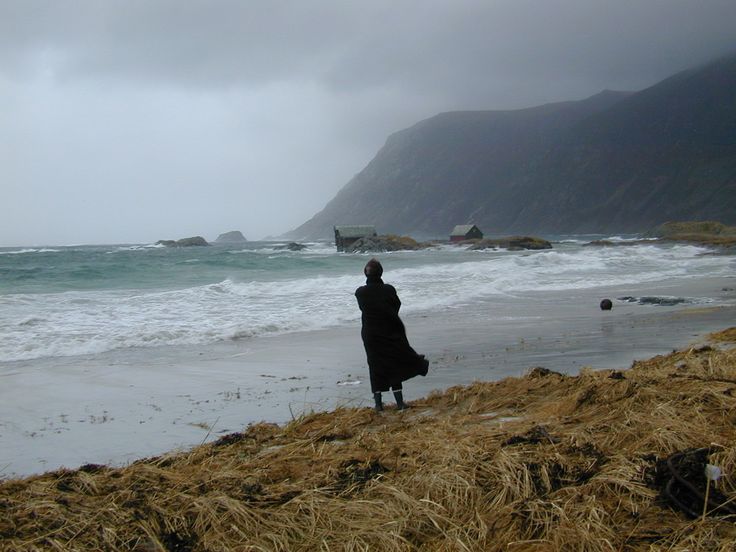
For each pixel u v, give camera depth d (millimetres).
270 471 4500
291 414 6766
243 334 13008
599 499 3719
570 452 4352
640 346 10344
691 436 4363
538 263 35125
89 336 12195
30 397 7781
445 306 17297
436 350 10633
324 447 5070
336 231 77812
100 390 8141
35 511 3854
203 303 17703
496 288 21891
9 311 15469
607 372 6898
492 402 6336
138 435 6188
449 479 3961
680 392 5418
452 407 6480
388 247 72938
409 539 3500
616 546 3260
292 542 3500
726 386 5434
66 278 28750
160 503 3908
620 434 4598
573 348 10391
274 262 41969
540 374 7270
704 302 16422
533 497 3734
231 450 5246
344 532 3523
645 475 3873
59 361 10234
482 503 3762
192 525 3686
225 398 7664
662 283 23375
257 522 3656
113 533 3537
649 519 3490
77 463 5418
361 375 9008
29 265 41562
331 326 14391
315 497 3896
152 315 15219
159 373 9219
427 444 4777
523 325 13469
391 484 4027
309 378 8812
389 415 6367
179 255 66625
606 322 13484
